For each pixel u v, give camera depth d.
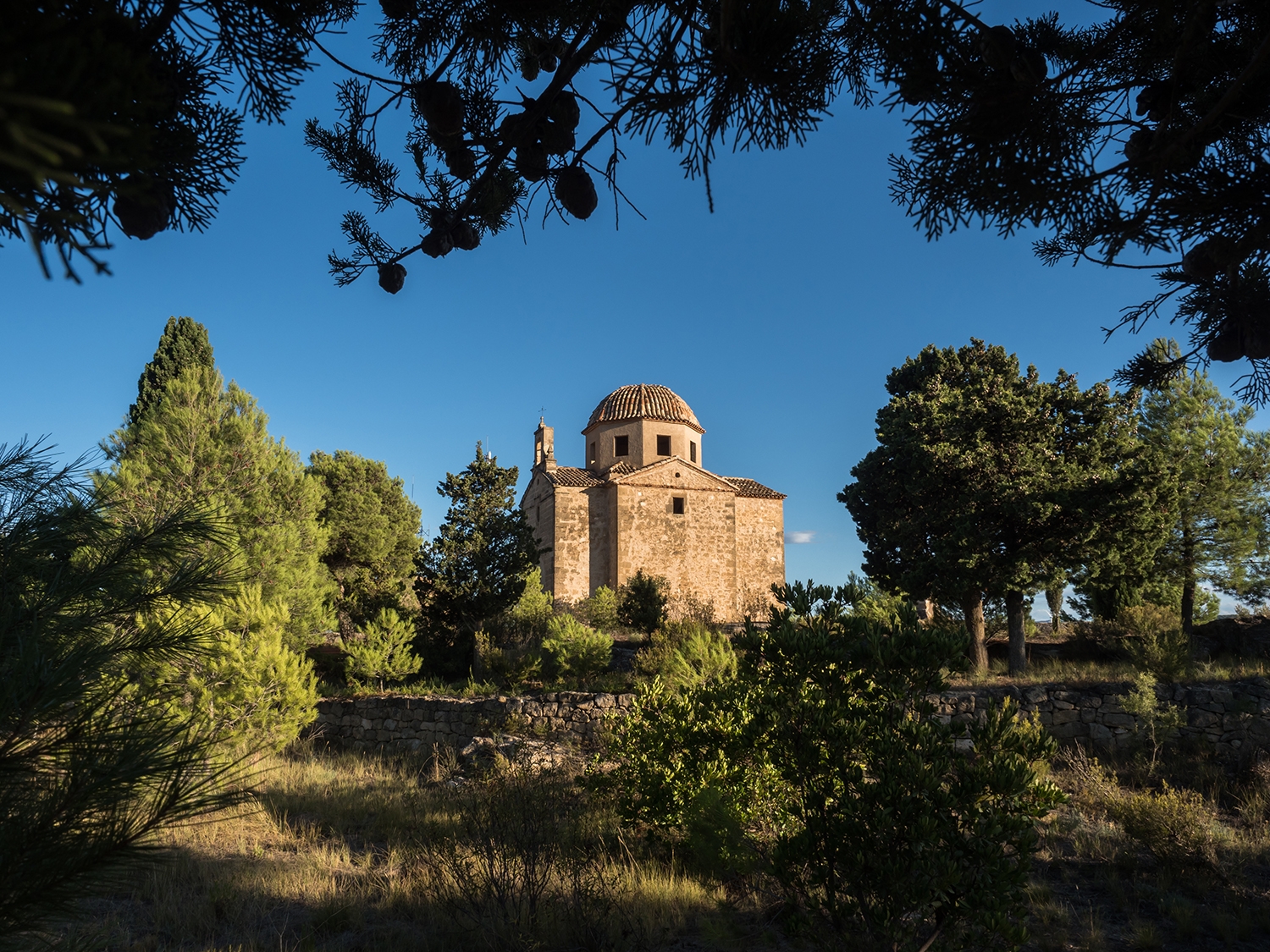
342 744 16.73
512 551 22.69
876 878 4.85
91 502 2.96
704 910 7.18
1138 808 8.97
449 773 13.45
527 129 2.65
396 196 3.08
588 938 6.23
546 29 2.68
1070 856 8.94
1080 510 18.27
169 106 1.55
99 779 1.68
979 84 2.50
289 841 9.67
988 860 4.59
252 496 19.77
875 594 24.88
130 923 6.98
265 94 1.83
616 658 22.11
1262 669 14.80
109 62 1.06
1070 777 11.79
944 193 2.76
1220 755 12.33
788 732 5.80
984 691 14.25
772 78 2.16
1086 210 2.78
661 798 8.41
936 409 20.25
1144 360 3.55
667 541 37.59
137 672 2.25
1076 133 2.79
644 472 37.78
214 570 2.82
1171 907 7.30
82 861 1.66
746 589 39.38
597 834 9.10
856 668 5.96
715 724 8.27
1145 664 15.45
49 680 1.79
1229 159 2.79
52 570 2.60
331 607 23.00
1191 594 23.55
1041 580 18.75
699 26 2.21
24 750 1.77
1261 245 2.84
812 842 5.16
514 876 6.99
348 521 30.27
